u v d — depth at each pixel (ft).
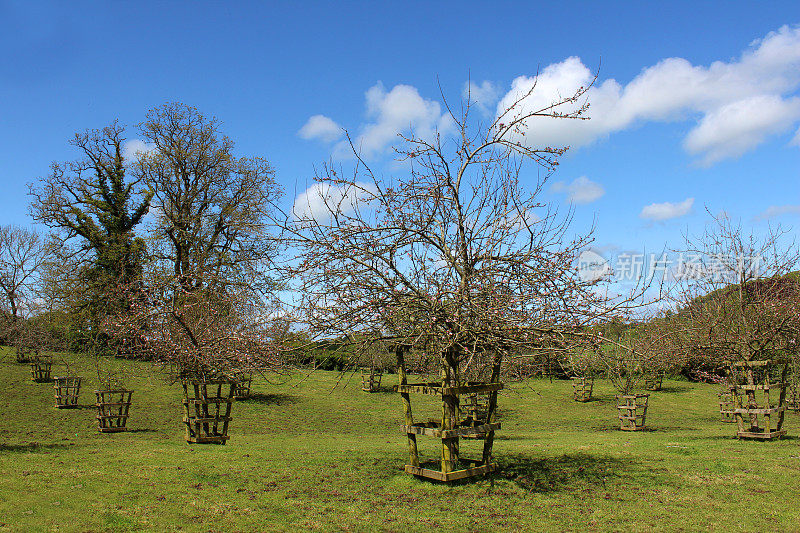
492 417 29.04
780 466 31.14
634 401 57.21
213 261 90.58
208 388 82.53
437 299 24.41
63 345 105.09
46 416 58.95
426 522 22.39
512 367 36.04
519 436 51.08
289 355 34.35
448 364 27.68
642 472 30.04
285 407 71.92
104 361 97.45
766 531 21.43
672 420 66.33
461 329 24.29
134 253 109.81
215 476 28.48
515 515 23.22
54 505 23.24
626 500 25.22
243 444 41.65
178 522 21.83
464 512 23.53
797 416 65.10
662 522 22.43
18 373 86.28
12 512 22.07
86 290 107.04
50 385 78.13
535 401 83.71
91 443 42.01
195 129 112.98
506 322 24.43
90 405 66.13
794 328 43.70
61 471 29.09
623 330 28.50
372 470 29.94
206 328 43.11
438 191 26.84
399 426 61.41
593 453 35.68
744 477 28.91
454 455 29.60
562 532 21.47
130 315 48.44
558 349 25.30
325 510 23.62
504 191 26.78
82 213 116.37
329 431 56.75
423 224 27.20
